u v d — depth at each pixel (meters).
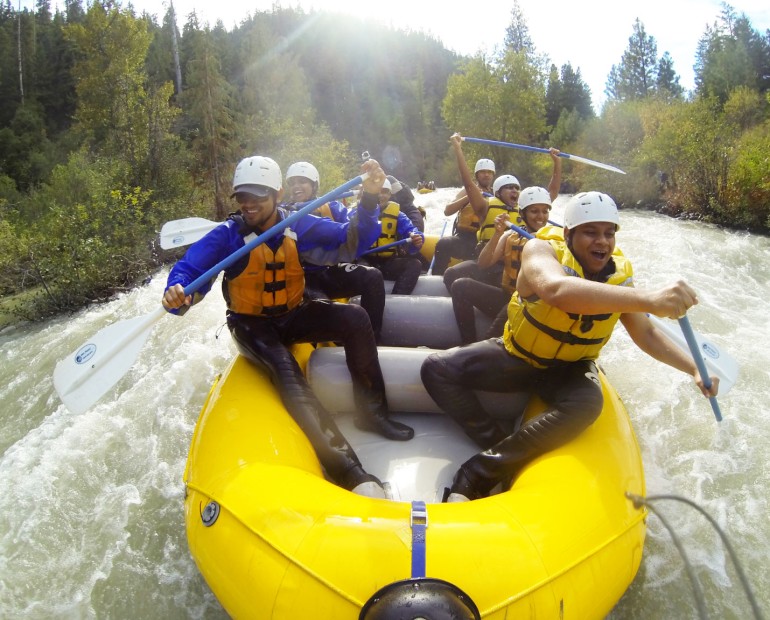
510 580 1.81
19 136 29.31
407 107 55.78
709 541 2.80
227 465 2.36
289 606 1.83
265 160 2.86
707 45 47.03
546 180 24.84
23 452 3.93
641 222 11.27
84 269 7.77
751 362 4.61
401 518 1.96
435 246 6.05
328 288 3.81
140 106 13.19
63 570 2.80
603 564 2.01
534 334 2.60
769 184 9.84
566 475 2.25
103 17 19.50
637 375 4.53
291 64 27.33
